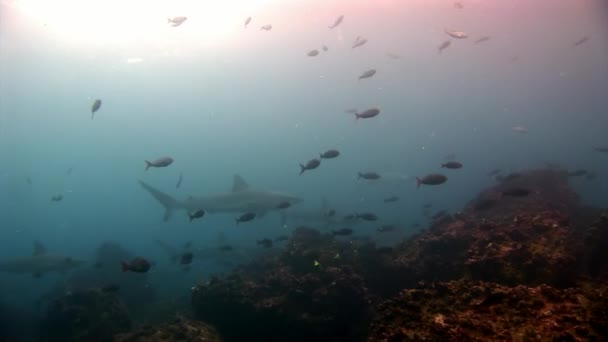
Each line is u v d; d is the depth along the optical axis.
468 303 4.32
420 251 9.34
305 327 7.57
